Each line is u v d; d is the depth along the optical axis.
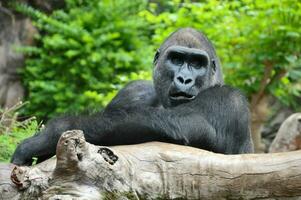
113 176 7.84
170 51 11.73
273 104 30.00
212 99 10.84
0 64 28.52
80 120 9.45
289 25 22.38
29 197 7.83
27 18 29.78
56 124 9.37
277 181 8.34
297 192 8.38
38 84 26.47
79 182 7.67
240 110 11.06
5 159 11.66
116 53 26.92
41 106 26.73
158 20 24.02
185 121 10.13
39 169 8.04
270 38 22.45
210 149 10.52
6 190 7.95
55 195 7.52
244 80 23.84
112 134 9.46
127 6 29.44
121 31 28.48
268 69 23.33
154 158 8.52
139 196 8.26
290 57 22.47
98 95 23.42
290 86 25.52
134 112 9.87
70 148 7.54
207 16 23.19
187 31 11.97
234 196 8.52
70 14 29.19
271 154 8.54
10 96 28.38
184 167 8.52
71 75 27.47
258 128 24.42
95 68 27.33
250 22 22.73
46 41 27.25
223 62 23.16
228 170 8.47
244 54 23.27
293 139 19.80
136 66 27.31
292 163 8.33
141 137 9.65
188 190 8.52
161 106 12.08
